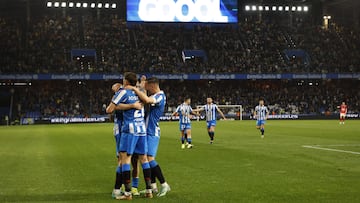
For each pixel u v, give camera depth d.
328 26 73.50
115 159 17.14
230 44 69.38
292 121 55.31
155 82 10.12
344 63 66.75
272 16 77.19
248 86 68.69
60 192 10.50
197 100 65.94
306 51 68.69
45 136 31.55
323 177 12.29
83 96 63.22
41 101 61.19
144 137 9.73
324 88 69.44
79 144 24.27
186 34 70.69
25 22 68.94
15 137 30.70
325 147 21.00
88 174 13.30
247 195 9.91
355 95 68.31
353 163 15.20
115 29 68.56
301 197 9.67
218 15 62.97
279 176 12.51
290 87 69.44
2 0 65.19
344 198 9.55
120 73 61.41
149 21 61.12
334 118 64.19
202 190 10.55
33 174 13.39
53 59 61.19
